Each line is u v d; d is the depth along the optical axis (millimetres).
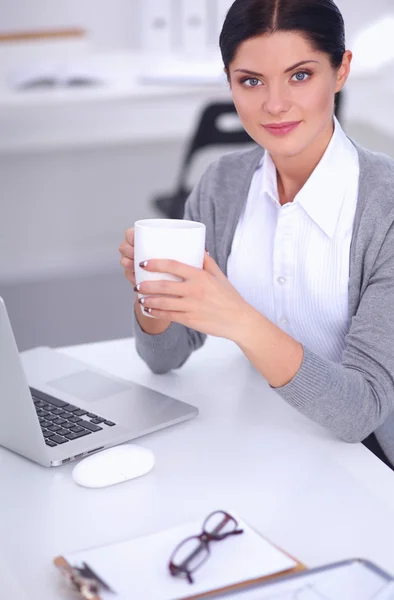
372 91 4090
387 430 1475
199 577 920
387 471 1195
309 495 1130
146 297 1155
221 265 1562
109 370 1531
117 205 4281
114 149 4156
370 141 4441
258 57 1242
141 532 1053
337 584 889
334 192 1397
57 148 4070
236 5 1256
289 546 1020
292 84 1264
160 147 4230
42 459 1197
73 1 4398
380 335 1323
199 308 1146
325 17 1236
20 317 3766
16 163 4059
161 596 891
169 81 3754
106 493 1141
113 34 4496
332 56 1259
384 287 1352
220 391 1438
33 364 1521
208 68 3959
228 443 1268
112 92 3654
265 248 1497
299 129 1289
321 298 1443
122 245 1311
